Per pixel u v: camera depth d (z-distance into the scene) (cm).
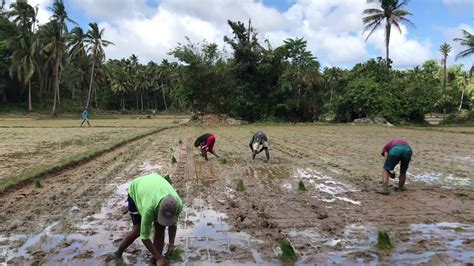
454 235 654
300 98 4347
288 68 4234
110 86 8881
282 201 876
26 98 7019
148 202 497
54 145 1917
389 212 790
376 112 4272
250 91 4278
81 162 1370
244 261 545
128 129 3094
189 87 4106
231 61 4275
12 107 6644
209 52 4097
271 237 641
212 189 995
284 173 1219
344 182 1084
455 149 1891
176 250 572
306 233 662
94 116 6519
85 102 7819
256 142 1453
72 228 684
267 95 4369
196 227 691
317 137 2525
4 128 3225
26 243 615
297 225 704
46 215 760
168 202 485
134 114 7944
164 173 1202
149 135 2577
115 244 610
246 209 807
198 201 873
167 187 509
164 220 484
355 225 707
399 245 607
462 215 771
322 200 887
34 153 1614
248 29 4278
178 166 1335
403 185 990
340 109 4494
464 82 6825
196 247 597
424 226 702
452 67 8169
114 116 6662
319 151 1772
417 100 4394
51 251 582
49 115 6197
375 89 4272
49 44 5653
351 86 4394
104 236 645
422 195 934
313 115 4431
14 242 619
